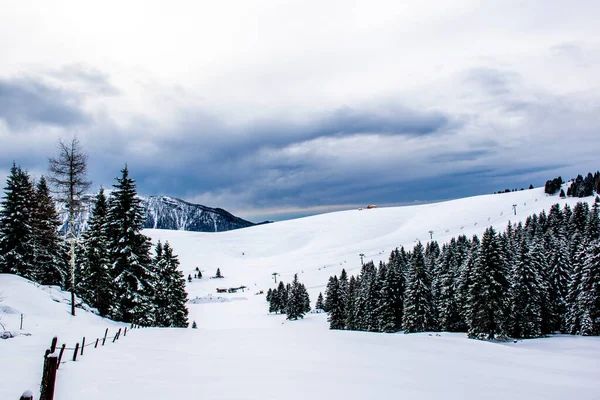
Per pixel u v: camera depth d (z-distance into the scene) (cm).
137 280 3478
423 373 1485
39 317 2573
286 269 18288
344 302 7219
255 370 1316
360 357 1809
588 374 1856
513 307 4581
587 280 4412
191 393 938
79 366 1223
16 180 3919
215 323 9062
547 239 6184
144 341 2025
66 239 2953
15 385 941
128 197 3556
